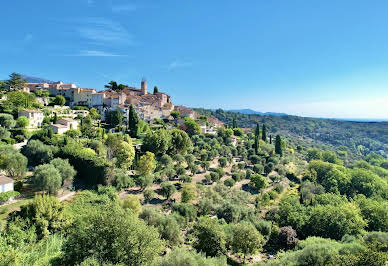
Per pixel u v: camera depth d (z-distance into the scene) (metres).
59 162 64.19
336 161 176.50
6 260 29.75
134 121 116.75
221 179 92.94
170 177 82.19
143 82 192.75
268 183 101.19
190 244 49.50
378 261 31.25
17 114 101.19
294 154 179.62
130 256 31.06
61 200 56.16
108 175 67.12
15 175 63.12
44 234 40.34
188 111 181.50
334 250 38.41
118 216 33.28
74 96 147.38
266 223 57.88
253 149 132.12
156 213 50.91
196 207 63.09
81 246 31.64
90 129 103.00
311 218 61.38
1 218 42.97
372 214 67.69
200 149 114.62
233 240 47.62
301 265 37.53
